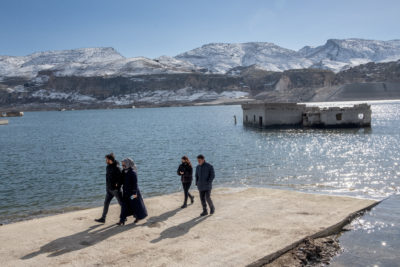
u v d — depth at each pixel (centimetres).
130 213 970
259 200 1198
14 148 4156
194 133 5475
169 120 9900
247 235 861
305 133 4869
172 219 1004
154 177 2156
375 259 762
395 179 1817
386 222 990
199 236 860
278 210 1071
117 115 16088
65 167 2691
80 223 986
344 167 2236
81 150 3775
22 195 1800
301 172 2111
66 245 818
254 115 6012
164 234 880
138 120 10794
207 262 715
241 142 4012
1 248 804
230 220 980
